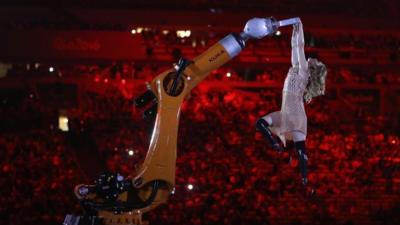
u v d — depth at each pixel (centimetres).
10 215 2591
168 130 674
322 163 3058
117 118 3356
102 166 2938
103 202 699
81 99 3550
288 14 3688
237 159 3017
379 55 3644
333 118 3472
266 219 2650
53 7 3559
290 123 678
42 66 3581
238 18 3628
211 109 3422
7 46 3381
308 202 2827
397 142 3231
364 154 3123
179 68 664
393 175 3033
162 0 3672
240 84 3641
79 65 3519
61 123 3472
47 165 2916
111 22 3600
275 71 3662
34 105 3425
